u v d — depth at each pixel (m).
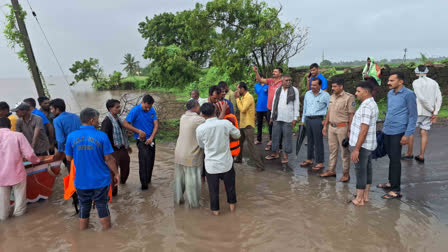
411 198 4.25
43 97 6.23
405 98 4.10
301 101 9.97
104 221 3.69
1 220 4.07
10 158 4.04
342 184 4.95
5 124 4.16
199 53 47.53
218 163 3.87
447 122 8.84
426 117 5.49
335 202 4.26
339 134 4.89
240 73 12.79
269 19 11.87
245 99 5.56
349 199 4.34
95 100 29.36
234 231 3.57
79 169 3.48
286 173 5.61
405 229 3.45
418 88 5.43
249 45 11.90
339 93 4.83
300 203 4.28
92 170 3.51
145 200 4.58
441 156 5.89
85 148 3.45
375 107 3.88
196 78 41.38
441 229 3.41
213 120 3.87
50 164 4.80
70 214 4.25
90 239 3.51
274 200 4.43
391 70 11.36
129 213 4.15
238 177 5.48
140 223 3.85
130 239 3.47
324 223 3.67
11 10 7.68
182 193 4.40
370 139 3.90
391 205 4.07
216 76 24.08
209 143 3.85
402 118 4.13
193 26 13.25
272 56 11.73
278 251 3.12
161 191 4.94
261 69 12.23
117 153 4.82
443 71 12.10
